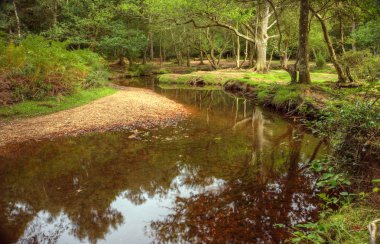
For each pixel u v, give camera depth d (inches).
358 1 497.7
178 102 705.0
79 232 191.5
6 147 358.6
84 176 277.1
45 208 220.8
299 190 234.8
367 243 132.3
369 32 948.6
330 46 575.2
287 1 761.6
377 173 213.0
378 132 224.5
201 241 174.6
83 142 380.2
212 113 578.9
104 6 1376.7
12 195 241.1
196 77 1112.8
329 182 212.7
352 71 641.6
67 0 1380.4
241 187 246.2
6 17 1212.5
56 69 639.1
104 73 882.1
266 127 461.7
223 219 197.5
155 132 431.5
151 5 1136.8
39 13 1358.3
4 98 534.6
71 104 583.2
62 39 1312.7
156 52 2314.2
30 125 446.6
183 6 927.7
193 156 327.9
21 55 600.1
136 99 684.1
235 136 409.7
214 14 950.4
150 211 216.1
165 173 282.8
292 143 369.1
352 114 229.5
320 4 599.5
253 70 1150.3
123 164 306.8
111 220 205.0
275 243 168.1
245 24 1131.3
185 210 213.6
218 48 1660.9
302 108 488.7
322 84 553.9
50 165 304.8
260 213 201.9
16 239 183.9
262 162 304.7
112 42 1284.4
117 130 437.4
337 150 245.8
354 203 180.7
